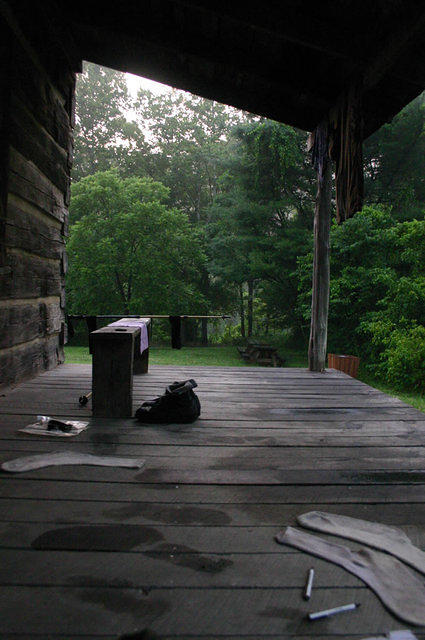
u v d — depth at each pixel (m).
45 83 5.37
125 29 5.38
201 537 1.96
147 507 2.24
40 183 5.40
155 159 30.50
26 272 5.20
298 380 6.14
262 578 1.67
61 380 5.48
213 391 5.27
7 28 4.28
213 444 3.29
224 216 19.95
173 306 20.64
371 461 3.02
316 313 6.89
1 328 4.60
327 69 5.51
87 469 2.72
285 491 2.50
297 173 18.47
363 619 1.47
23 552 1.80
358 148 4.98
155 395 4.88
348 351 13.43
